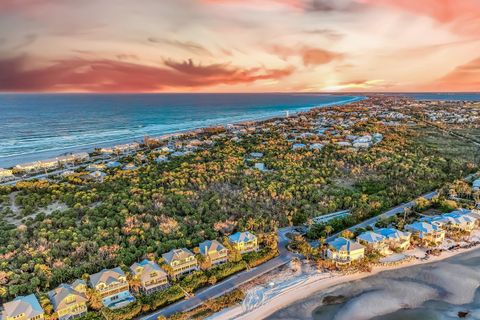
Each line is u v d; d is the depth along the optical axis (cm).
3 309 6494
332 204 11019
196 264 7800
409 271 7994
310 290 7306
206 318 6391
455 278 7731
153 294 6862
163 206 11025
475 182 12875
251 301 6888
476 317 6600
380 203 11025
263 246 8844
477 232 9675
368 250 8400
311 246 8850
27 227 9825
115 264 7838
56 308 6222
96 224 9688
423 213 10725
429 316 6619
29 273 7556
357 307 6819
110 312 6328
